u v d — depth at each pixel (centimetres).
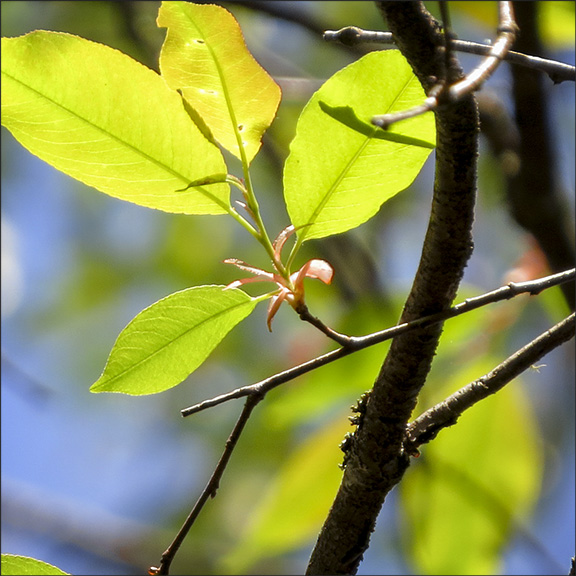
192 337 66
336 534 67
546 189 81
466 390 67
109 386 66
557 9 88
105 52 64
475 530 83
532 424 84
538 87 80
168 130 65
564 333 67
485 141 87
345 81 65
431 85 63
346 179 66
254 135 65
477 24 101
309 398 79
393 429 66
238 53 65
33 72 64
